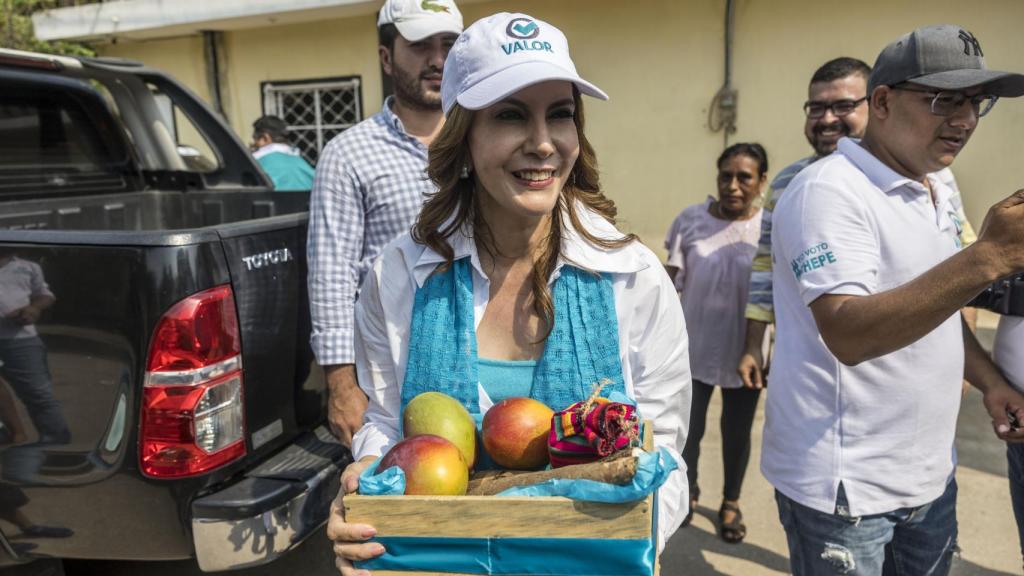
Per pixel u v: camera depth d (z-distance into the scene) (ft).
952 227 6.07
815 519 6.14
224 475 7.20
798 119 20.10
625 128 21.86
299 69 25.71
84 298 6.72
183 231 6.75
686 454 10.79
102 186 12.92
